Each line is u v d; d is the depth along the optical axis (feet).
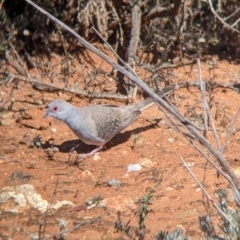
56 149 41.24
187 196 36.09
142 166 39.34
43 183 37.50
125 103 47.44
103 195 36.37
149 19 52.90
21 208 35.42
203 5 54.29
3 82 48.11
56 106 40.19
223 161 24.62
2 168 38.99
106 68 50.98
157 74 49.39
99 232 33.12
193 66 52.13
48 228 33.45
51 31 52.80
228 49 55.21
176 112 23.63
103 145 41.42
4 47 50.78
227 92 49.37
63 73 50.14
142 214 32.48
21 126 43.93
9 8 51.37
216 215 34.22
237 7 54.95
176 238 28.55
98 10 51.31
